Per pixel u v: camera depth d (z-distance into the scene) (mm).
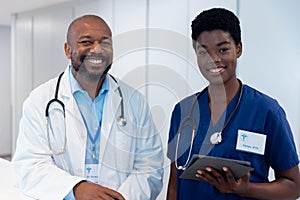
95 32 1106
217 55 1163
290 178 1172
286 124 1191
